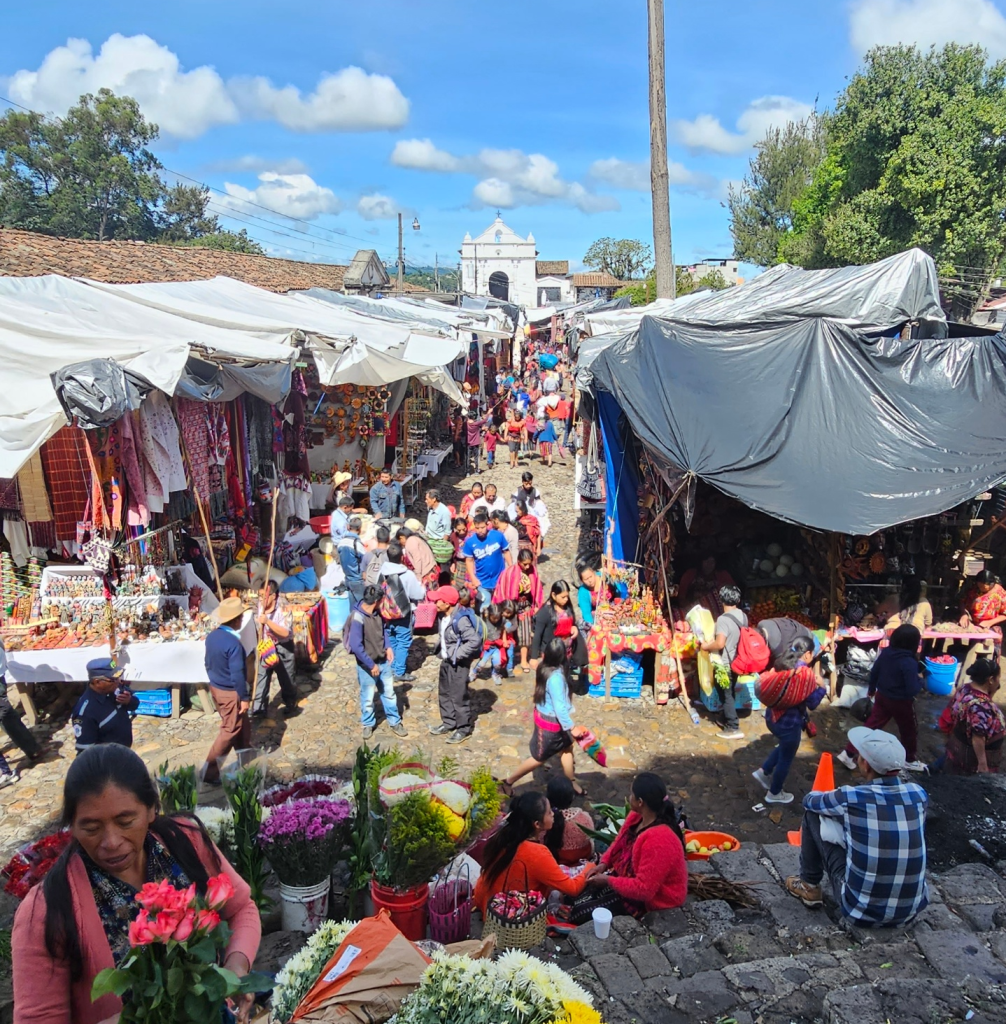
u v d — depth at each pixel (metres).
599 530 12.42
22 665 6.79
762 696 6.07
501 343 30.56
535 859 4.19
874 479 7.05
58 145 43.00
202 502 8.93
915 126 25.00
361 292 26.89
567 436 22.61
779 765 6.16
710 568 9.02
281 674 7.61
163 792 4.07
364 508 13.07
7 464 6.27
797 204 33.16
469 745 7.15
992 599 8.12
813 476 7.07
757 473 7.05
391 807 3.68
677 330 8.94
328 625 9.48
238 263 20.73
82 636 7.02
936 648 8.35
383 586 7.99
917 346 8.63
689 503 7.08
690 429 7.44
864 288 10.59
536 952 3.88
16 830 5.71
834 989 3.20
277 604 7.72
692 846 5.18
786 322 8.88
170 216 49.38
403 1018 2.24
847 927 3.81
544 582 11.13
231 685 6.00
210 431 9.19
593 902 4.32
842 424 7.71
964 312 26.17
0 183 42.25
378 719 7.57
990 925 3.86
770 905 4.16
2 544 7.79
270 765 6.70
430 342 13.52
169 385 6.95
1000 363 8.42
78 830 1.83
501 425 23.73
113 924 1.88
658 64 14.38
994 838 5.02
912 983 3.20
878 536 8.07
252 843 4.01
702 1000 3.24
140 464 7.46
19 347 7.06
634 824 4.45
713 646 7.11
